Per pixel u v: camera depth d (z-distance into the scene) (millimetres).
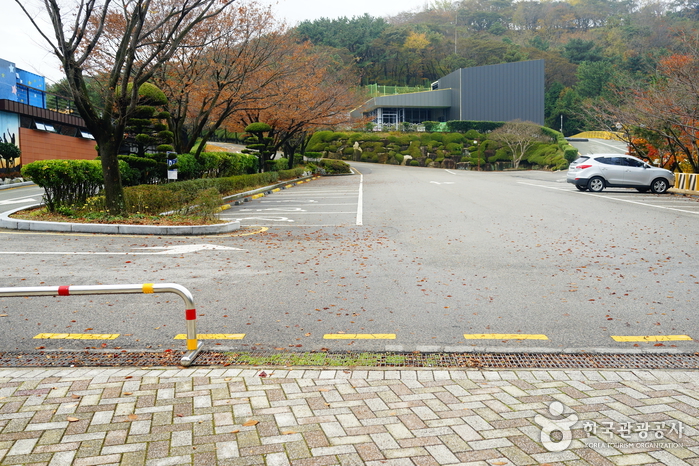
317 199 20984
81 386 4055
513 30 118562
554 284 7387
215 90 20406
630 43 87812
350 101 40938
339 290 7113
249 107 24109
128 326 5688
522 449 3119
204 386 4070
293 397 3869
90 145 36594
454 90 68625
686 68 22078
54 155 32438
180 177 20141
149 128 17312
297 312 6148
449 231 12242
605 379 4234
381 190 24719
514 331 5484
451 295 6852
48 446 3146
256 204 19328
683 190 21734
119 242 10773
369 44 88250
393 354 4902
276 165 35031
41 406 3686
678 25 79562
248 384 4113
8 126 28703
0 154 27297
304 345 5125
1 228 12039
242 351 4977
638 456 3037
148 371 4426
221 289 7145
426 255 9508
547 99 85000
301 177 35969
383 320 5867
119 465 2951
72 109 36500
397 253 9719
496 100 65375
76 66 12242
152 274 7957
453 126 62375
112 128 13148
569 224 13125
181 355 4863
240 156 27562
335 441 3221
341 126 55281
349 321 5836
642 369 4461
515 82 64688
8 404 3717
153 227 11961
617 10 122812
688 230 12102
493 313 6094
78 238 11125
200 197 14539
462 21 119500
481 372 4395
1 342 5207
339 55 70562
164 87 19750
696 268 8305
